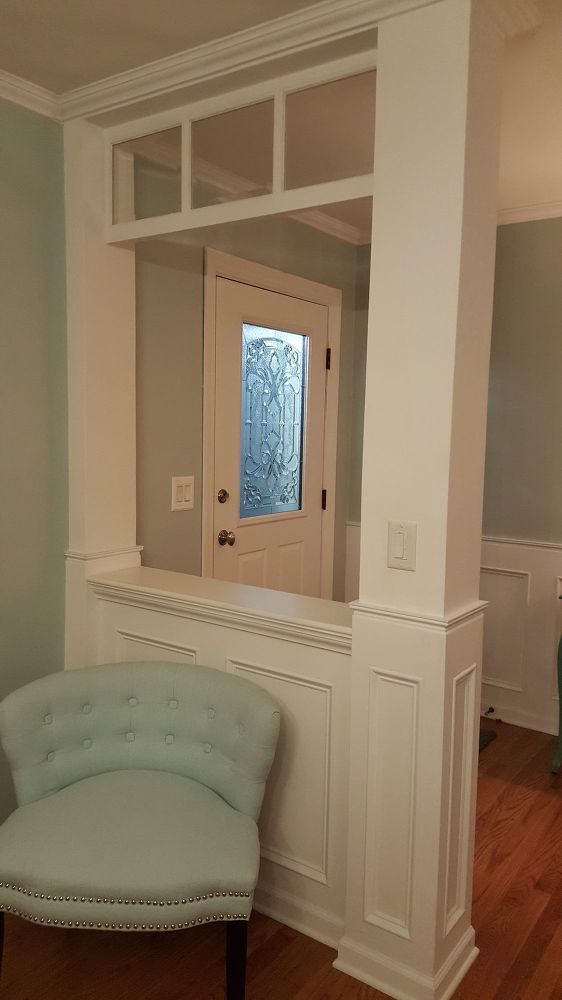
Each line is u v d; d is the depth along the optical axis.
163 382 2.70
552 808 2.73
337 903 1.99
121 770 1.98
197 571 2.92
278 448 3.38
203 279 2.84
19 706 1.87
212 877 1.58
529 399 3.38
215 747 1.92
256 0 1.71
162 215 2.32
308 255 3.43
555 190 3.07
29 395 2.31
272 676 2.04
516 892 2.25
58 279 2.37
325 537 3.76
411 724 1.76
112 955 1.95
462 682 1.81
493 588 3.52
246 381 3.15
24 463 2.32
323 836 1.99
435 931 1.77
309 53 1.84
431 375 1.68
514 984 1.88
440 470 1.69
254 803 1.82
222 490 3.02
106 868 1.59
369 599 1.82
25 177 2.24
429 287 1.67
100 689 1.97
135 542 2.59
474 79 1.62
